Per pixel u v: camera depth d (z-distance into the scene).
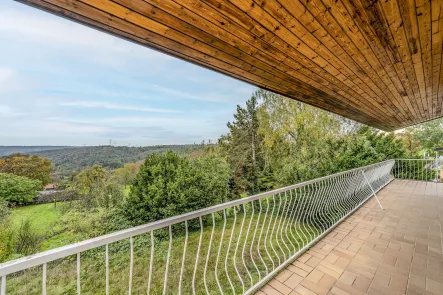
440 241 2.60
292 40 1.76
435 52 2.16
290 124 11.07
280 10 1.40
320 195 3.09
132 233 1.09
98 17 1.26
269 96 12.20
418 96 3.83
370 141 9.42
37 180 20.14
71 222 9.90
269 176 15.09
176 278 3.90
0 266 0.70
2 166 21.14
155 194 9.20
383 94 3.46
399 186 6.05
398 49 2.06
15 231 8.20
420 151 13.30
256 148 17.48
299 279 1.97
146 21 1.33
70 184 16.92
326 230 2.92
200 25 1.44
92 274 4.77
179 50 1.73
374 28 1.70
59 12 1.20
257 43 1.75
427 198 4.66
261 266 3.34
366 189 4.86
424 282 1.86
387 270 2.05
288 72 2.33
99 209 10.88
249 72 2.25
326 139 9.95
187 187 9.82
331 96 3.29
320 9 1.44
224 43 1.70
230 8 1.33
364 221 3.36
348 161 8.58
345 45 1.91
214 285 3.08
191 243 6.19
